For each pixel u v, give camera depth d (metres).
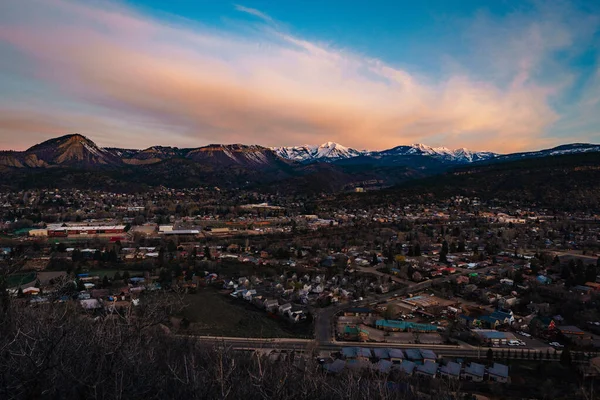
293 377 14.09
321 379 14.48
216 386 11.98
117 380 11.26
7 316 13.77
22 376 9.76
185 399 11.78
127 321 14.00
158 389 12.03
